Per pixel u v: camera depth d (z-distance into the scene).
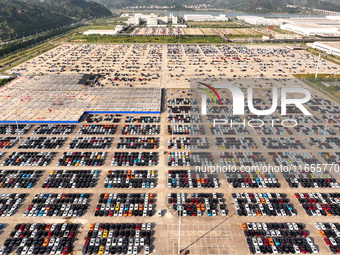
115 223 115.38
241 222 116.06
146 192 132.50
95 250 104.00
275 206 123.50
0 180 140.75
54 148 166.75
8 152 163.38
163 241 107.81
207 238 108.75
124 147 167.25
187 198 128.38
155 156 158.75
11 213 120.06
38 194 130.50
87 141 173.62
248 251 103.88
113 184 137.12
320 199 126.62
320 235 110.06
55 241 107.81
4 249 104.38
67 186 136.25
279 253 103.38
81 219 117.62
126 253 103.56
